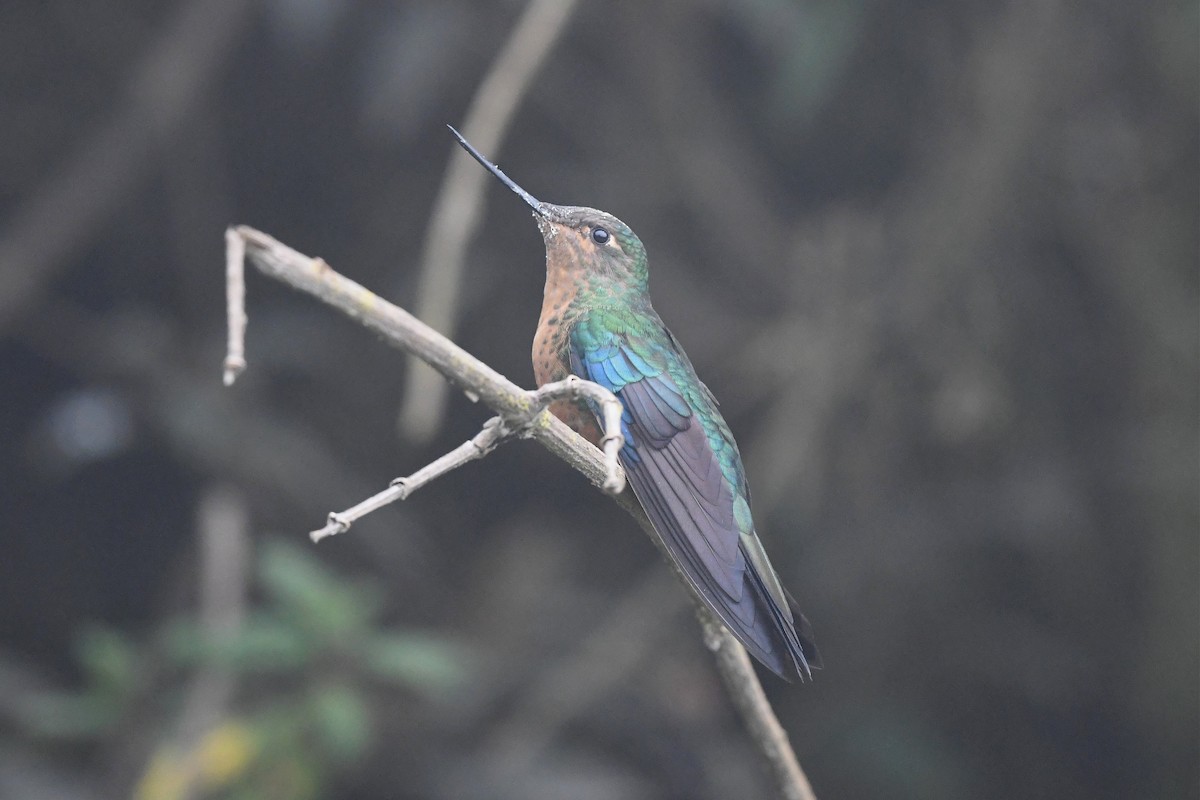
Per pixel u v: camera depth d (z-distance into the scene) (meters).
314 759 8.05
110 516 12.20
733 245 11.96
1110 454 11.64
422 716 10.23
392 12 11.15
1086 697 11.90
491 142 7.64
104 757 8.89
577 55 11.88
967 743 12.10
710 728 11.01
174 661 8.58
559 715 10.40
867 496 11.44
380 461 12.30
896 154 12.06
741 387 11.70
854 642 11.70
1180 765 11.48
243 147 12.22
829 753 11.52
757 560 5.52
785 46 10.90
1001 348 11.12
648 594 10.79
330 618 7.99
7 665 10.05
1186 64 11.20
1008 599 12.02
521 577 11.66
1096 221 11.41
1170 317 11.39
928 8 11.38
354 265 12.34
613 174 12.07
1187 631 11.34
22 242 10.95
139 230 12.05
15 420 12.04
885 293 11.15
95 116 11.84
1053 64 11.03
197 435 10.80
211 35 11.18
